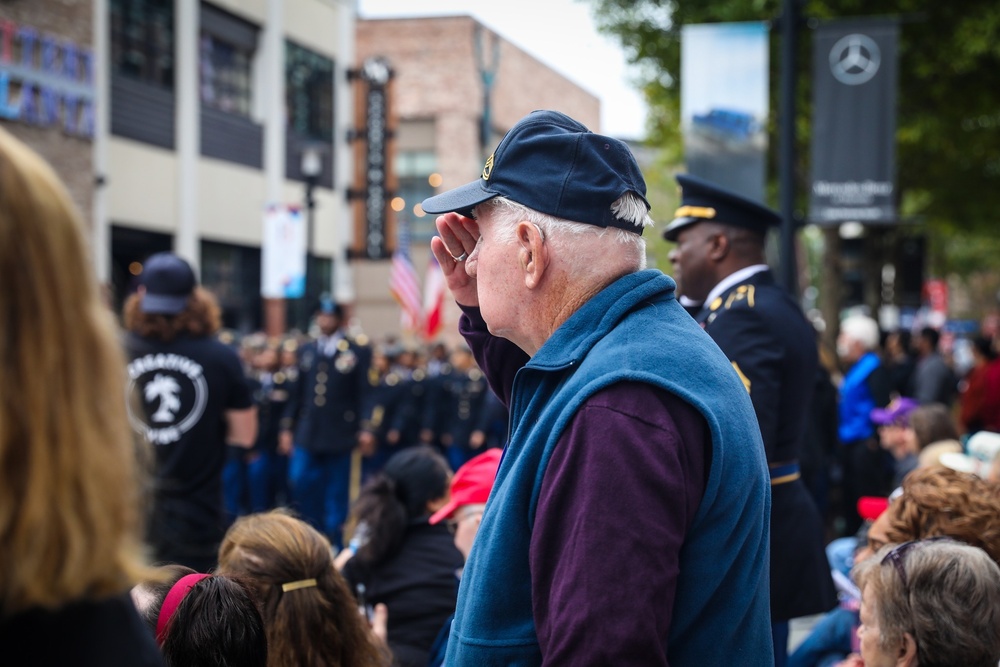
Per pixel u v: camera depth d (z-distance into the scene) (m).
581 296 1.64
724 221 3.17
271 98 18.86
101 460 0.95
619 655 1.36
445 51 14.38
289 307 19.69
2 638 0.91
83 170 12.97
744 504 1.55
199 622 1.98
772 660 1.64
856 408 7.43
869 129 7.25
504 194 1.66
